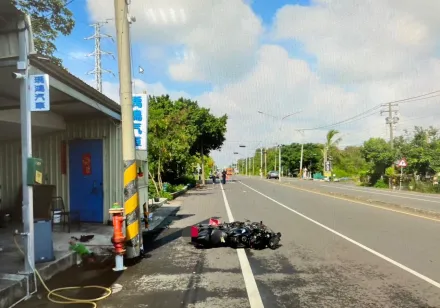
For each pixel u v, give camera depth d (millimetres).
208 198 22188
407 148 35156
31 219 5445
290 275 6082
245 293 5211
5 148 10906
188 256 7461
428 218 12852
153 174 22391
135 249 7172
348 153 75938
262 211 15219
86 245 7648
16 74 5359
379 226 11109
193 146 40031
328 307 4680
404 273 6176
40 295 5180
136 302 4891
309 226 11141
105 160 10766
